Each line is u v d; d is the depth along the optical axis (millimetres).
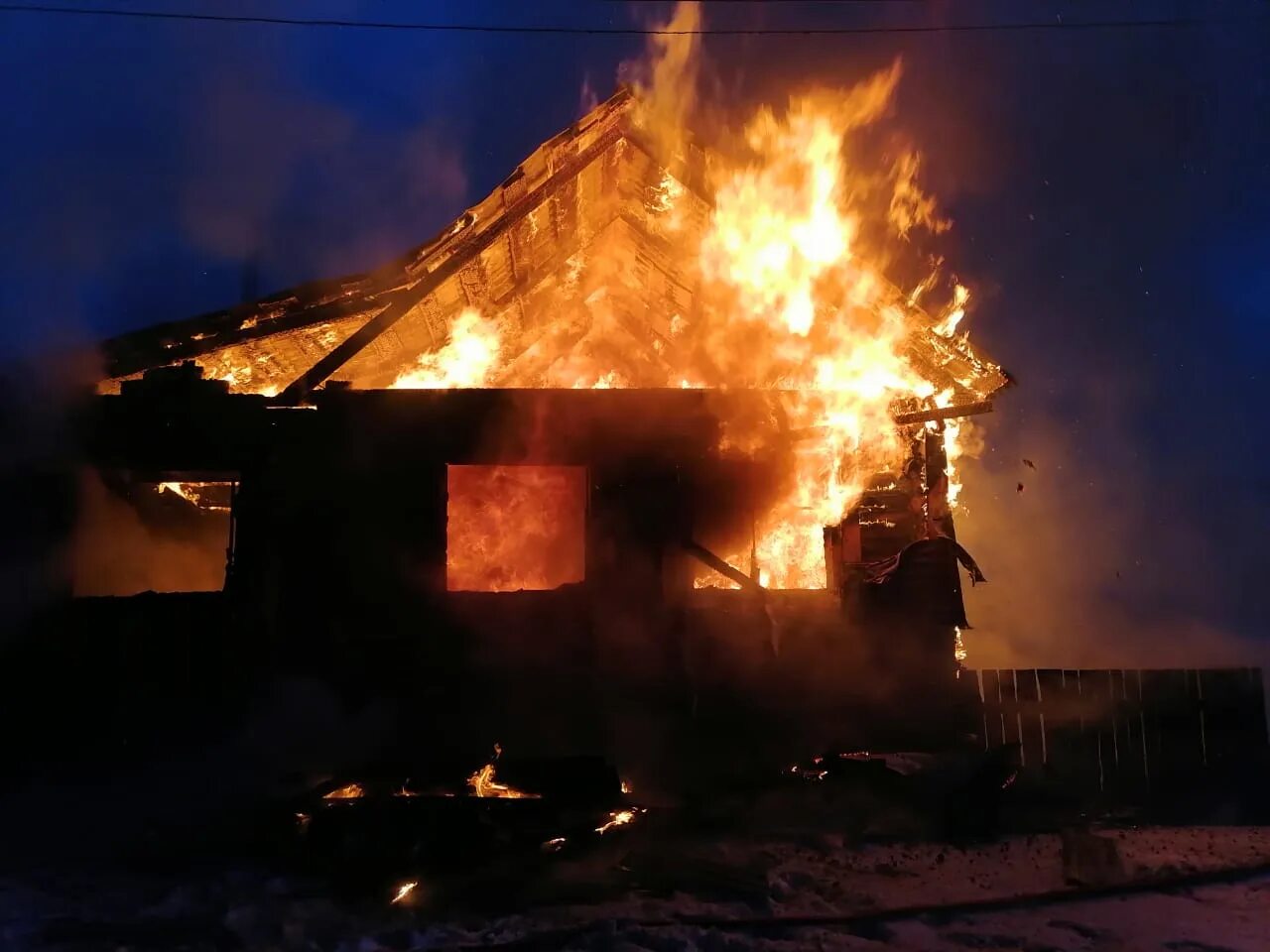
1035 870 9250
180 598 12602
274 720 12273
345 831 9070
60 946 7301
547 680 12398
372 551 12586
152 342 13414
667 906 8164
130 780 12156
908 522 13109
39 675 12328
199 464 12766
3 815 11422
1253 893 8367
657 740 12273
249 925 7738
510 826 9352
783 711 12391
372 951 7109
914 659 12461
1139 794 11836
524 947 7000
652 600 12547
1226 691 12109
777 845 10203
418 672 12375
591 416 12844
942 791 11250
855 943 7117
